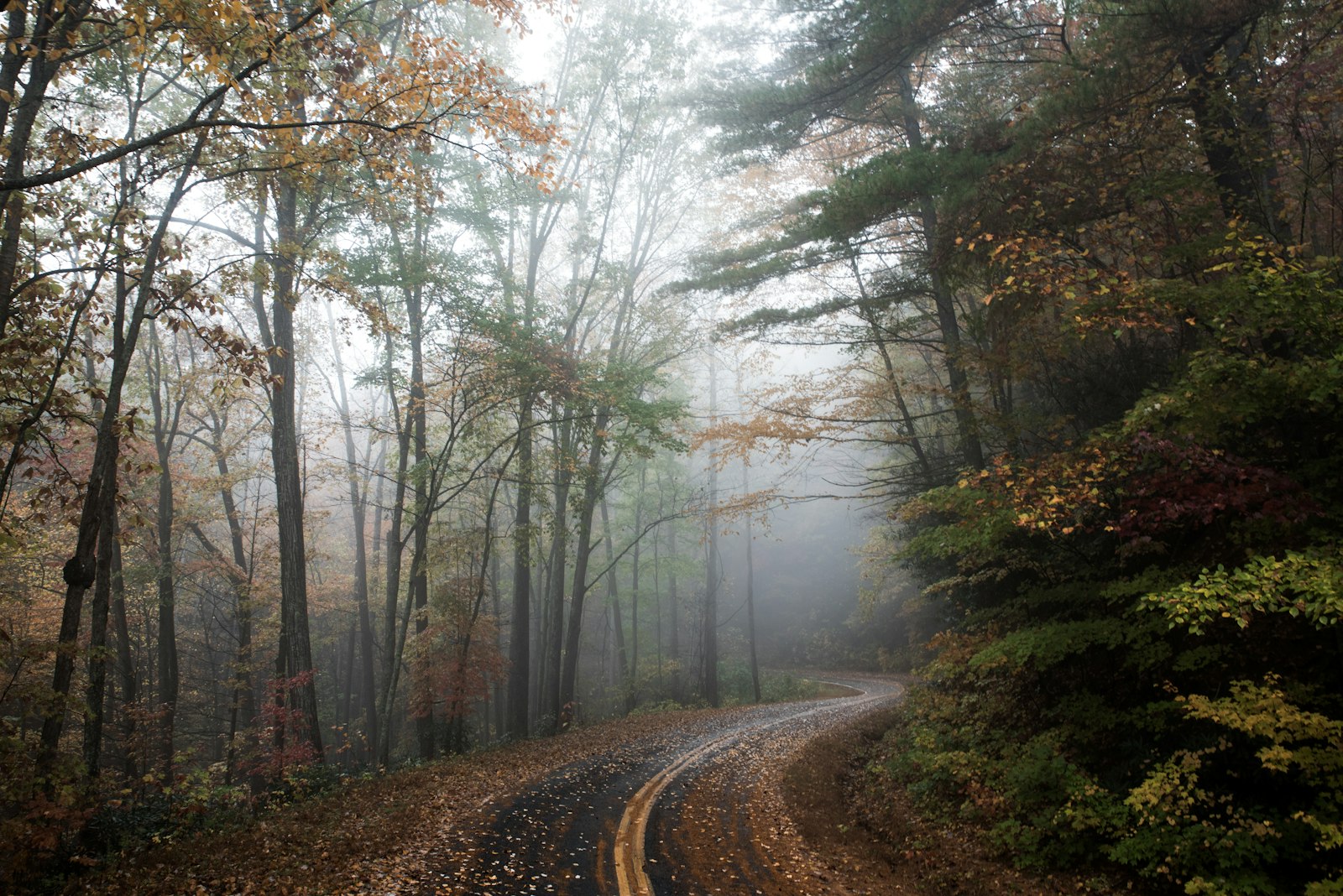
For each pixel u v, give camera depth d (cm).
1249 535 707
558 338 1853
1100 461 774
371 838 836
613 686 3316
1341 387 613
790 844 886
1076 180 942
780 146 1330
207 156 1041
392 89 754
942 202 979
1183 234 913
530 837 867
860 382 1521
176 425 1989
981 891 719
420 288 1647
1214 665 769
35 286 916
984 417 1188
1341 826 521
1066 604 1073
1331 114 907
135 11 658
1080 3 1018
